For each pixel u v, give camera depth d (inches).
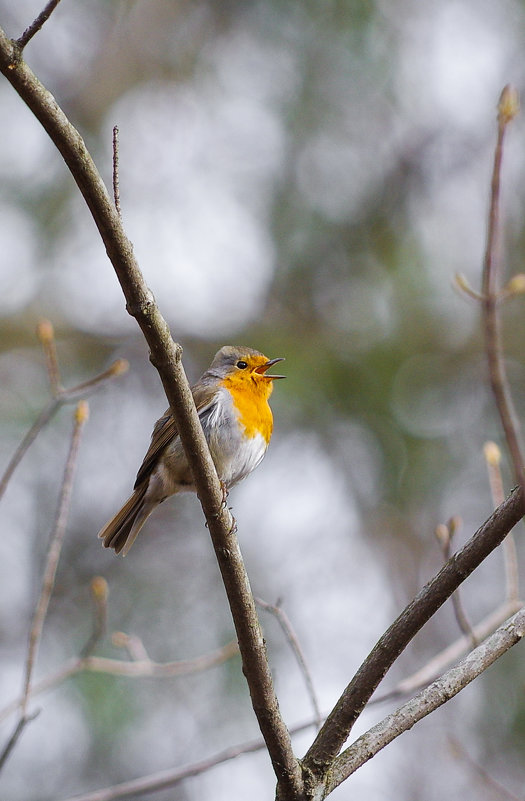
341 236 548.4
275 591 501.0
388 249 550.3
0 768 239.8
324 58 536.4
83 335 578.6
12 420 517.0
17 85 170.9
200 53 571.2
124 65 582.2
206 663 321.7
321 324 550.9
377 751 201.3
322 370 535.5
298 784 199.8
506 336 549.0
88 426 541.0
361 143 553.6
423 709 202.4
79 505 519.8
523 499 171.2
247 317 572.4
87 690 439.8
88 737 438.0
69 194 540.1
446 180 567.2
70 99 575.8
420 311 543.5
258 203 544.7
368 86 539.5
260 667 205.2
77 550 514.0
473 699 453.4
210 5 572.4
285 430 530.3
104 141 565.9
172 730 446.9
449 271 546.6
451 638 490.0
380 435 526.6
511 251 547.5
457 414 532.1
